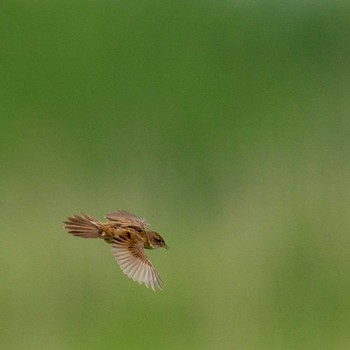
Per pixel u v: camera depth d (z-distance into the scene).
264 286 13.75
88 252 13.86
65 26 24.02
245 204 16.47
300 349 13.01
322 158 18.12
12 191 16.27
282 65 23.20
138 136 19.64
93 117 20.16
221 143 19.39
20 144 18.28
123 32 24.03
